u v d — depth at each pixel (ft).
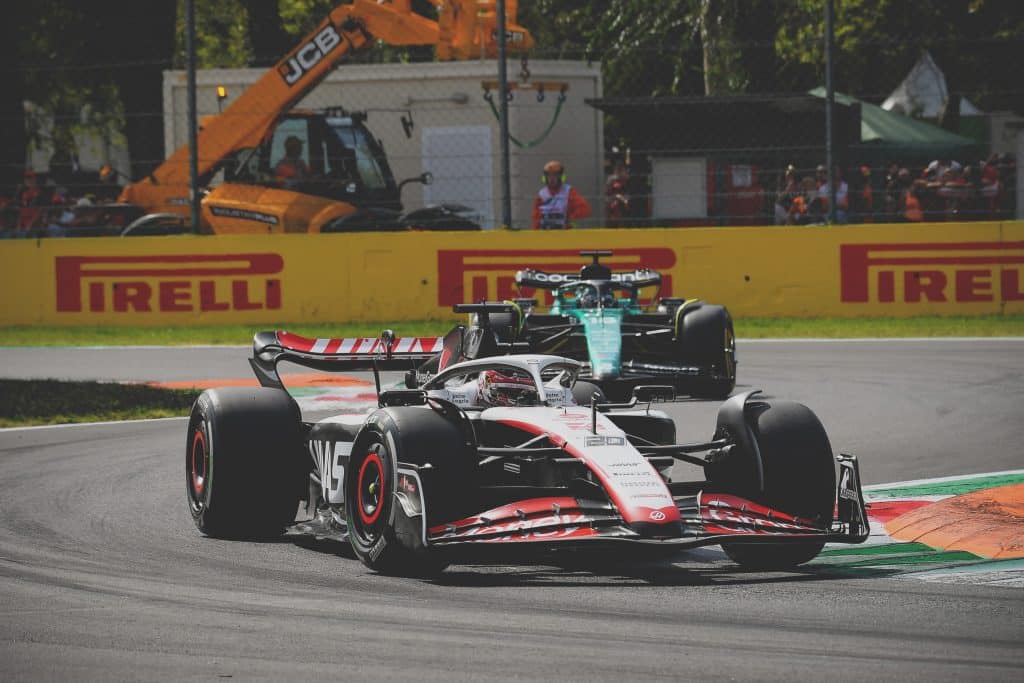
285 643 64.64
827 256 222.07
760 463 78.84
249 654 62.95
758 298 223.51
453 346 97.14
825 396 153.89
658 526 69.82
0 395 160.25
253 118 265.54
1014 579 75.36
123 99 389.19
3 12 323.78
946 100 380.17
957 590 73.20
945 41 226.17
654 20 351.25
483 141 284.41
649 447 78.95
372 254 228.22
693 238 223.51
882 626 66.13
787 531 75.05
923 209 275.59
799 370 174.81
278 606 71.92
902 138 326.85
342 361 100.73
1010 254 218.18
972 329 207.00
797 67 427.33
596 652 62.23
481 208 285.84
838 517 78.79
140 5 377.30
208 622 68.80
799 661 60.54
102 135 474.08
